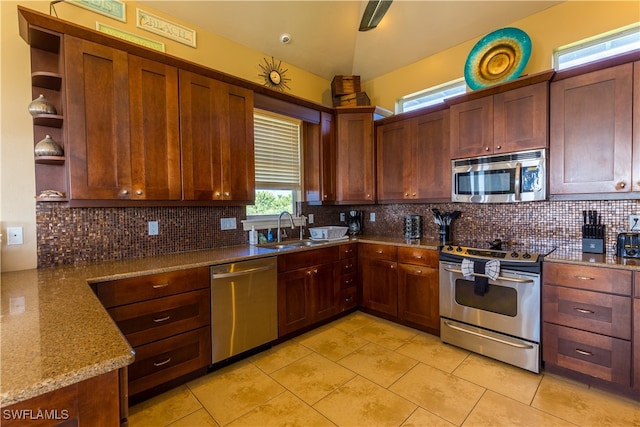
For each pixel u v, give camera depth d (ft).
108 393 2.61
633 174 6.67
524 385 6.88
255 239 10.28
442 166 10.11
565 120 7.56
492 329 8.00
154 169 7.20
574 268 6.79
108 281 5.84
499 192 8.57
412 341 9.20
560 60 8.86
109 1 7.68
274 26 10.13
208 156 8.13
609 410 5.99
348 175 11.87
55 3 6.66
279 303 8.90
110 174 6.60
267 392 6.74
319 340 9.34
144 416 5.97
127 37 7.96
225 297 7.59
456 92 11.10
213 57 9.64
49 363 2.48
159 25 8.52
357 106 11.68
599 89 7.07
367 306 11.28
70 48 6.11
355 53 12.26
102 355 2.64
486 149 8.82
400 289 10.24
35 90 6.52
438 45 10.98
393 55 11.88
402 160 11.20
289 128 11.78
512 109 8.32
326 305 10.37
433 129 10.33
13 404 2.13
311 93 12.55
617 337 6.31
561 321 6.99
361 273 11.45
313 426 5.69
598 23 8.05
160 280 6.52
